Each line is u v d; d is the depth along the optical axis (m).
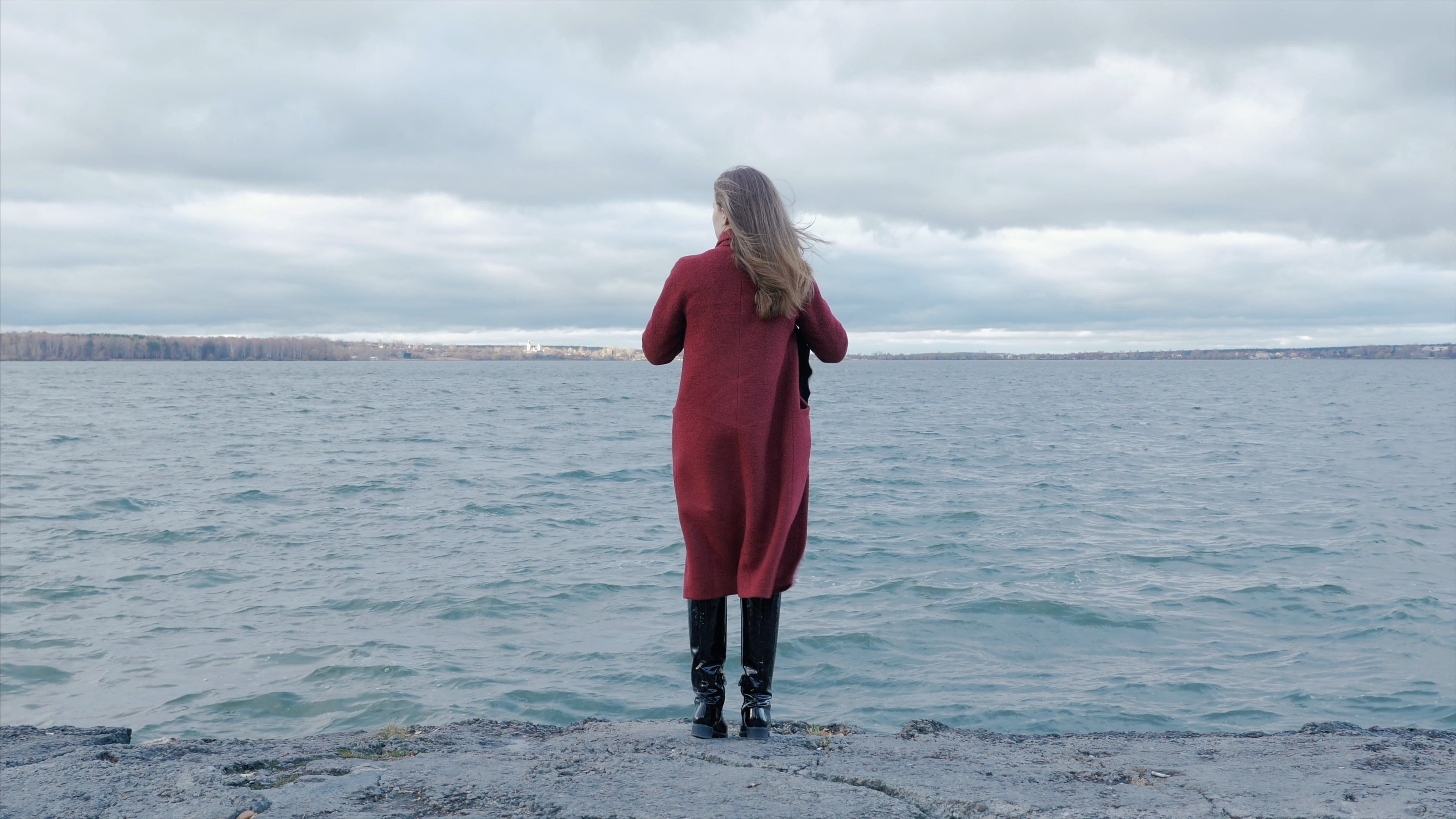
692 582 2.80
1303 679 7.74
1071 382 127.62
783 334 2.70
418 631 9.41
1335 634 9.01
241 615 10.07
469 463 26.69
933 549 13.55
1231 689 7.52
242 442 34.06
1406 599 10.22
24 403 65.31
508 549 13.76
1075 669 8.09
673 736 2.96
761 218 2.64
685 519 2.78
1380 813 2.09
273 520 16.45
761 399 2.67
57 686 7.90
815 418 48.03
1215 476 22.92
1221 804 2.18
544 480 22.52
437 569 12.34
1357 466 25.41
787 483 2.71
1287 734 3.30
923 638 9.00
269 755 2.82
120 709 7.36
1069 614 9.80
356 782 2.35
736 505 2.72
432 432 39.06
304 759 2.75
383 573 12.13
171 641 9.12
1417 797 2.22
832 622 9.52
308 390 92.38
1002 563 12.52
